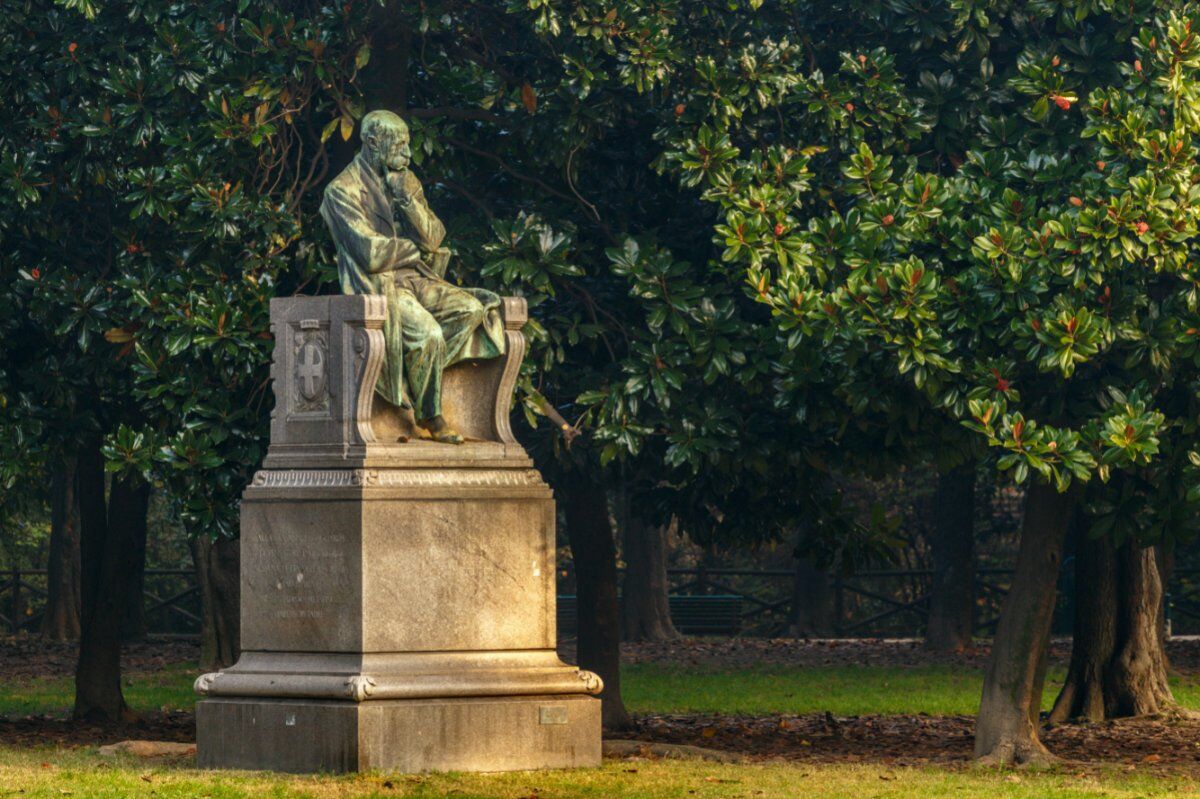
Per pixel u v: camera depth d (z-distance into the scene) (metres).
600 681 13.93
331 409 13.55
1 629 42.44
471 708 13.30
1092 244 14.26
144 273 16.55
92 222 18.19
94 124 16.59
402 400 13.69
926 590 43.44
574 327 17.36
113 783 12.46
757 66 16.95
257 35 16.30
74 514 38.84
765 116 17.59
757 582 45.34
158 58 16.61
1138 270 15.09
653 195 18.66
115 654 21.83
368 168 14.27
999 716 16.81
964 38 16.81
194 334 15.82
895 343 14.38
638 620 38.31
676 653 34.59
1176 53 14.98
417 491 13.35
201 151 16.52
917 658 32.91
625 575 38.69
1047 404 15.72
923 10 17.31
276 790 12.07
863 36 18.19
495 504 13.67
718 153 16.27
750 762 16.30
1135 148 14.76
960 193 15.38
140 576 36.75
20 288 17.05
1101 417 14.86
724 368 16.30
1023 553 16.91
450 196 19.09
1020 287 14.42
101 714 21.66
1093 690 21.81
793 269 15.46
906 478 43.34
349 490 13.22
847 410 16.53
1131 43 16.67
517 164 18.55
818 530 19.34
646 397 16.45
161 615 42.50
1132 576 21.81
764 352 16.45
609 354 18.22
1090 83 16.50
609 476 19.28
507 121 17.66
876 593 41.41
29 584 44.81
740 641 37.50
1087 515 21.89
